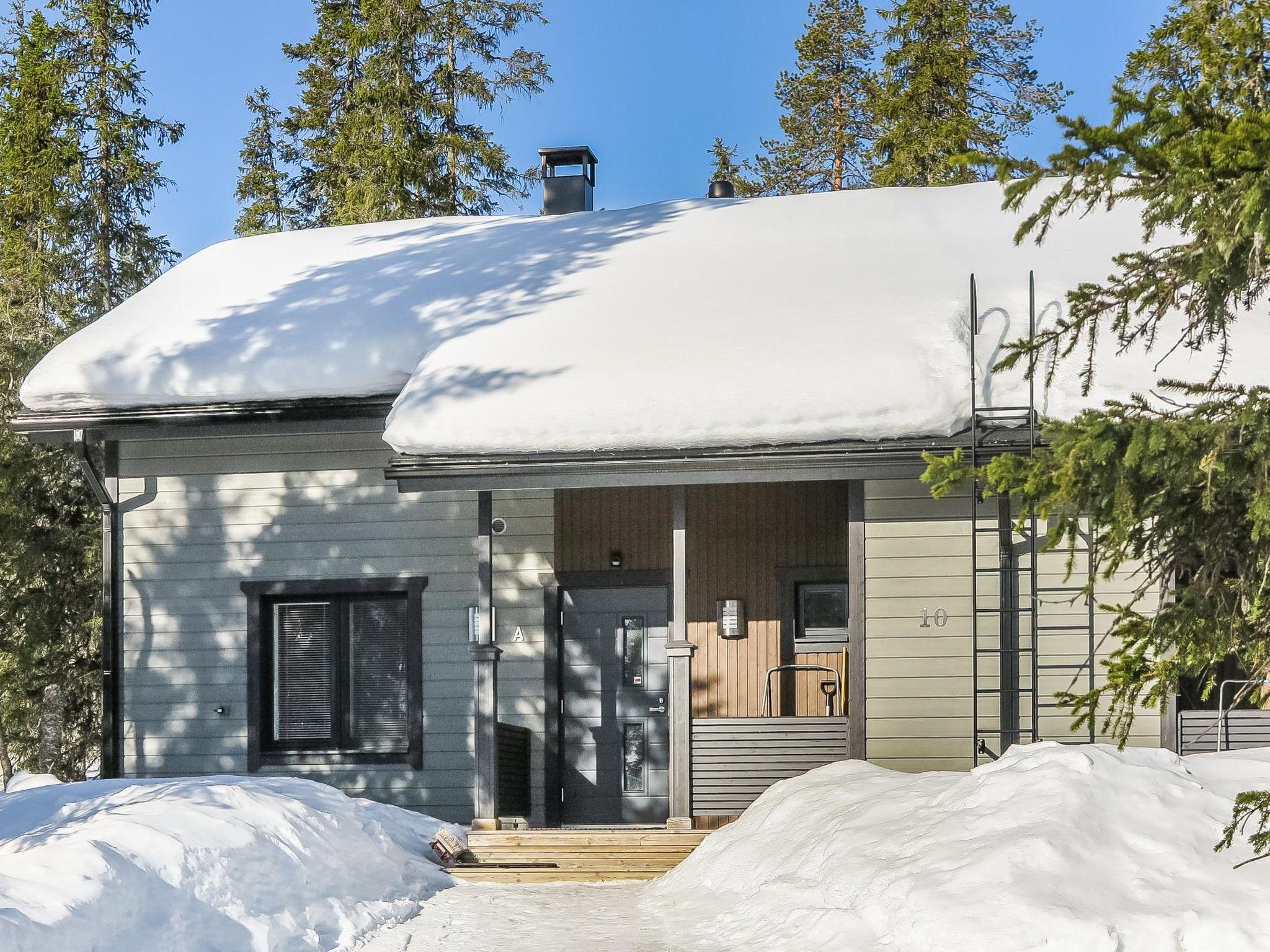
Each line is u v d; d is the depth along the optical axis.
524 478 12.34
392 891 10.32
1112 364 11.93
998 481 5.64
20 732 24.06
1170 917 7.14
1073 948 6.95
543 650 14.16
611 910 10.00
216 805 9.73
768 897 9.02
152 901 8.00
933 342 12.52
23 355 20.48
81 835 8.54
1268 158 5.04
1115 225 15.42
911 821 9.02
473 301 14.91
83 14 32.22
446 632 14.15
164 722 14.35
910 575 12.12
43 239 31.36
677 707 12.08
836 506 14.91
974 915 7.28
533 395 12.58
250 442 14.56
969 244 15.38
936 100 31.28
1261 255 5.43
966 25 31.78
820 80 37.91
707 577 14.98
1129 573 11.85
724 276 14.94
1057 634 11.94
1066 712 11.87
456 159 31.03
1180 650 6.12
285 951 8.54
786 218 16.92
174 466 14.63
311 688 14.38
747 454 11.91
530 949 8.70
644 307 14.21
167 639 14.45
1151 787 8.49
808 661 14.82
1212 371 11.68
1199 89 5.39
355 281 16.02
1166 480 5.70
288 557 14.41
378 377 14.02
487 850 11.79
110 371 14.41
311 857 9.72
